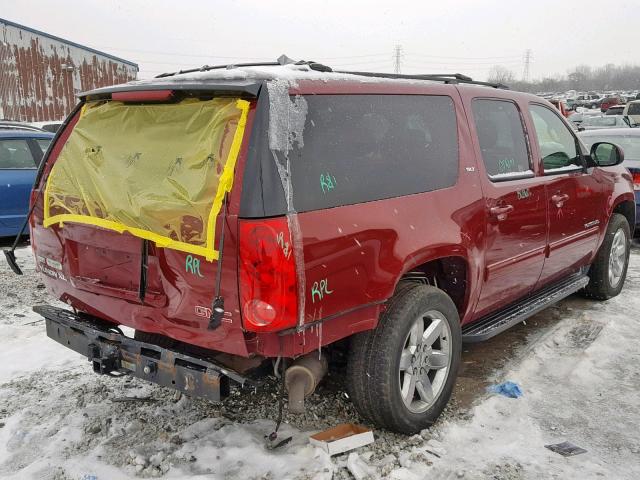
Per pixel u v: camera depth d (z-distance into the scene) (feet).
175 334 9.46
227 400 12.44
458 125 12.48
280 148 8.69
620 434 11.44
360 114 10.28
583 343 15.81
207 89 9.05
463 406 12.45
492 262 12.95
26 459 10.50
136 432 11.26
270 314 8.38
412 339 10.96
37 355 14.83
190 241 8.77
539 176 14.82
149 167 9.47
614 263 19.45
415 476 9.96
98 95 10.90
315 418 11.76
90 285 10.52
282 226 8.42
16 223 26.27
